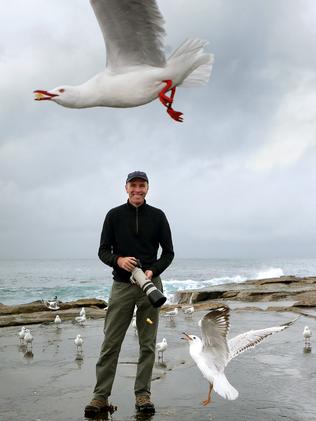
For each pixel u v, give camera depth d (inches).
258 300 769.6
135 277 217.3
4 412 236.7
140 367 234.4
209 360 189.2
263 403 241.1
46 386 279.0
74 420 223.9
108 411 234.4
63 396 260.1
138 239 229.0
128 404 244.1
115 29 181.3
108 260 226.2
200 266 4293.8
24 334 410.9
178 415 227.0
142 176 227.1
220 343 186.4
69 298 1318.9
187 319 547.2
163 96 185.8
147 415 227.6
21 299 1312.7
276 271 2354.8
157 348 338.0
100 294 1402.6
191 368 311.9
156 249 234.4
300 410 230.4
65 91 184.4
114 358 234.2
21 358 352.2
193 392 261.6
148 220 229.9
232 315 554.3
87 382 286.2
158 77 184.5
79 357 352.8
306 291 831.1
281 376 288.4
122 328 233.3
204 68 187.6
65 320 563.5
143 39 184.2
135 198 227.8
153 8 177.9
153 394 259.4
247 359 330.6
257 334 185.5
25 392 268.2
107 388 233.5
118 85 183.9
